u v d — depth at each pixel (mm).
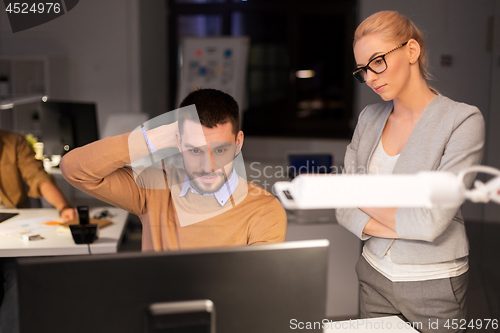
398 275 1288
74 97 6254
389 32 1208
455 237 1255
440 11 4094
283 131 6625
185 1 6668
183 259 787
